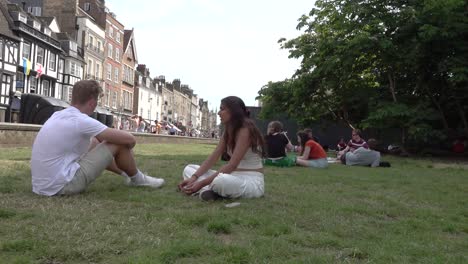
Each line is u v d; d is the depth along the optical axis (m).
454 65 19.16
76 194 4.51
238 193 4.69
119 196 4.53
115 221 3.37
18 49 38.47
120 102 65.56
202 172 4.80
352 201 5.15
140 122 50.56
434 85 22.20
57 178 4.37
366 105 24.56
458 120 23.89
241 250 2.75
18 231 2.97
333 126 29.36
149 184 5.32
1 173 5.88
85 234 2.92
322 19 24.39
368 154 12.28
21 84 38.50
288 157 10.51
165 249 2.67
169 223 3.38
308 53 24.38
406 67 21.78
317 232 3.45
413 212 4.63
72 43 48.50
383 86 23.97
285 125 29.64
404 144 22.45
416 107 20.31
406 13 19.95
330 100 25.66
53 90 45.62
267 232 3.31
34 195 4.36
